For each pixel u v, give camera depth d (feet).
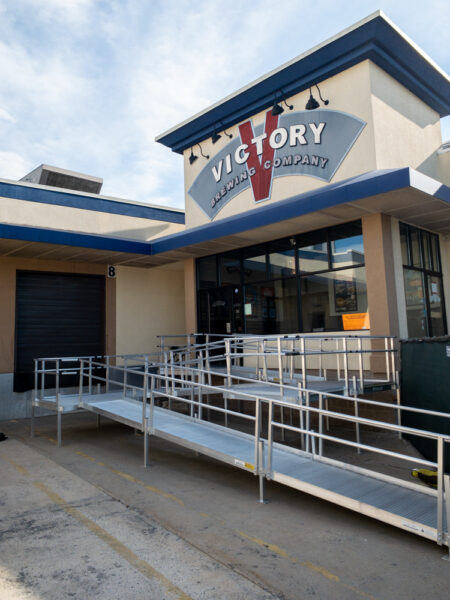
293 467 17.40
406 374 26.96
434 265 36.47
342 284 33.12
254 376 29.53
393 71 32.76
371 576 11.65
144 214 46.98
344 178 31.99
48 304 40.93
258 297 38.58
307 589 11.02
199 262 43.75
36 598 10.56
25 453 24.97
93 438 29.22
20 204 38.78
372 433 29.27
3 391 36.94
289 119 35.42
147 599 10.58
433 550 13.19
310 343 34.76
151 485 19.38
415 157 34.63
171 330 48.08
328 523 15.29
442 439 12.60
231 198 39.40
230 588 11.07
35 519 15.40
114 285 44.45
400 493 14.94
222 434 21.22
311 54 32.17
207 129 41.24
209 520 15.47
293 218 31.12
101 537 13.97
